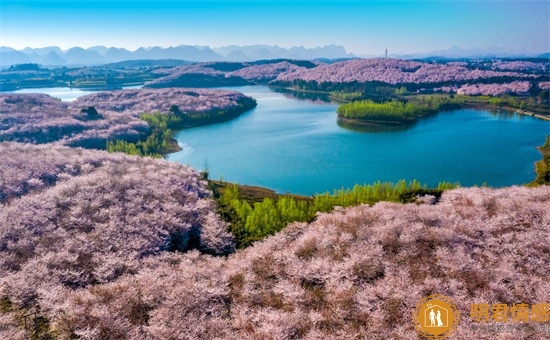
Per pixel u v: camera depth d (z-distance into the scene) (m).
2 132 156.75
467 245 47.28
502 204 61.25
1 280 41.28
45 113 188.62
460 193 76.69
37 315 36.34
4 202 67.69
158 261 51.09
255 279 42.97
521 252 44.75
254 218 69.06
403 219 54.09
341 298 37.28
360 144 178.38
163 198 73.31
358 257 43.66
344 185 126.38
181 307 37.06
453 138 185.38
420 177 132.62
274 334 32.44
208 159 159.75
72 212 61.88
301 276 42.34
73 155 101.31
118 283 42.66
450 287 37.00
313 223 61.66
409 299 35.22
